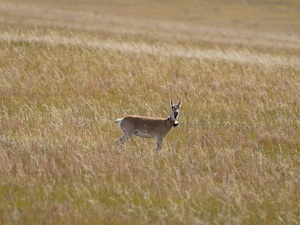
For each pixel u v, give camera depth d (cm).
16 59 8950
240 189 4709
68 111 6612
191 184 4716
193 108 7388
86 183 4666
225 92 8069
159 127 5694
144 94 7762
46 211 4100
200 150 5591
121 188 4584
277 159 5603
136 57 9700
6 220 3947
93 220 4009
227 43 14025
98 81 8144
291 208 4484
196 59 10162
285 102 7769
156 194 4512
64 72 8575
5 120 6181
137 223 4016
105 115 6638
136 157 5244
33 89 7650
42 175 4759
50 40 10425
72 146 5406
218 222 4128
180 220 4078
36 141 5447
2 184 4556
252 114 7200
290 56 12056
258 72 9450
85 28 13800
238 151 5741
